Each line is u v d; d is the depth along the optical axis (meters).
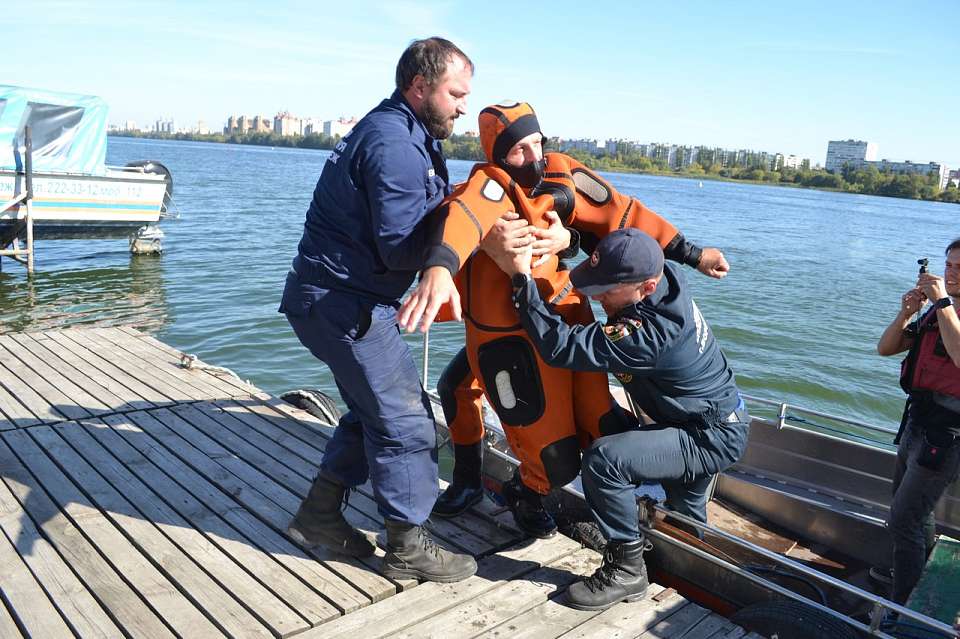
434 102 2.64
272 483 3.95
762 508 4.41
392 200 2.54
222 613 2.82
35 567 3.10
